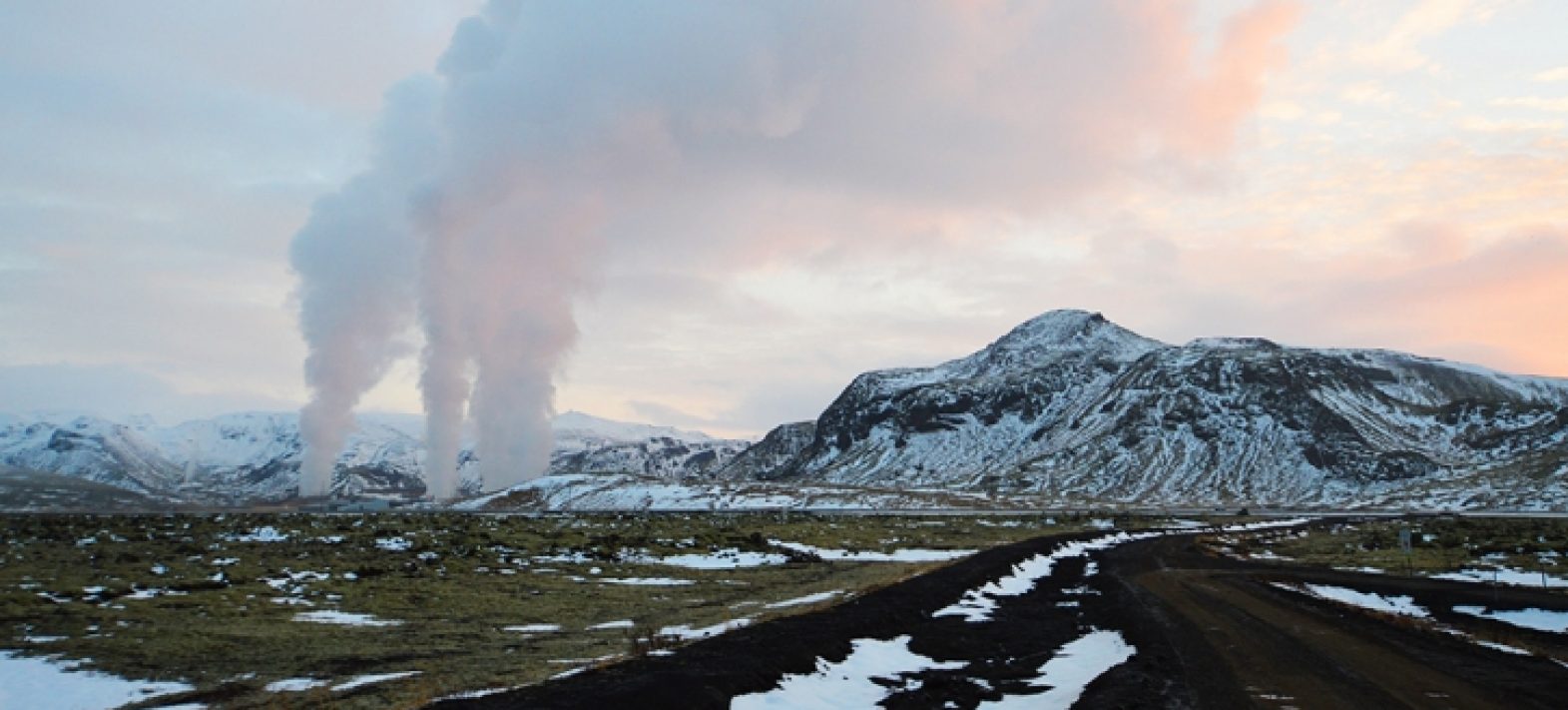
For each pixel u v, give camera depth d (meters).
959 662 23.62
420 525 83.75
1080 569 53.22
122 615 28.34
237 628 26.88
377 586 37.19
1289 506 192.50
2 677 20.48
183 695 18.75
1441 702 16.61
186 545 56.31
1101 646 25.22
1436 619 32.19
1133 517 130.62
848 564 54.72
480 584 39.34
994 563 48.25
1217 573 48.03
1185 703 16.80
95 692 19.25
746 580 44.31
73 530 72.19
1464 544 67.44
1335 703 16.66
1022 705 18.47
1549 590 38.78
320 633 26.52
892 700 19.27
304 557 48.69
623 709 16.08
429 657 22.80
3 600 29.80
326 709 16.97
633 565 50.66
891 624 28.02
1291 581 43.78
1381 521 120.69
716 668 19.44
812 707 18.42
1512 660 21.28
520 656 22.86
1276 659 21.48
